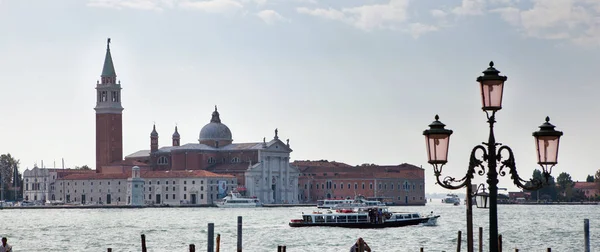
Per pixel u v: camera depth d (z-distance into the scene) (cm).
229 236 18125
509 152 4250
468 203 5434
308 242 16012
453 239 16225
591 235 17612
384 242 15712
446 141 4128
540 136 4153
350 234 18075
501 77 4125
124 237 18175
